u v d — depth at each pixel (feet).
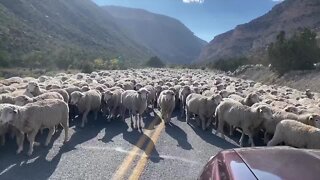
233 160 12.29
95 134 37.42
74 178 23.99
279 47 154.71
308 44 149.79
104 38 609.83
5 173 24.45
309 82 124.77
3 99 37.96
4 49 229.04
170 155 30.71
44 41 309.42
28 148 31.01
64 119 34.06
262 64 214.48
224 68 275.18
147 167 26.94
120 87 58.54
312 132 29.60
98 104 45.70
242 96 55.31
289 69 150.71
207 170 13.34
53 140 33.96
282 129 31.60
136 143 34.09
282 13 498.69
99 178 24.12
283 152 12.57
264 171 11.07
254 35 540.52
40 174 24.53
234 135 41.06
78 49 351.87
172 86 67.00
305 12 420.77
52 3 575.38
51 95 40.65
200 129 43.83
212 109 43.68
